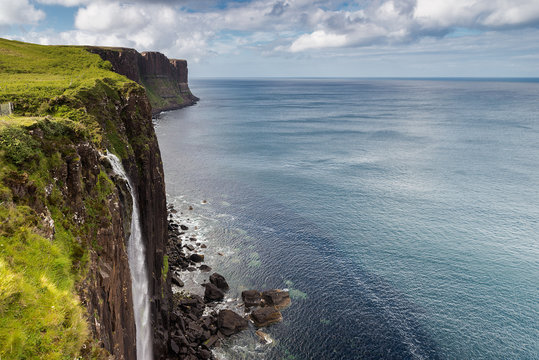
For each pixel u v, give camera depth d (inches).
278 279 2194.9
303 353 1676.9
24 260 586.9
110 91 1675.7
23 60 3208.7
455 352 1713.8
